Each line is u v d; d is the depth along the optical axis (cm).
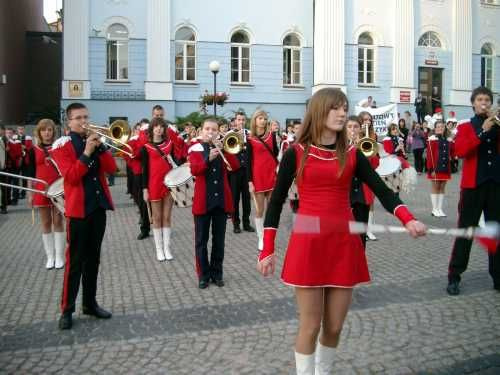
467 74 2875
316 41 2666
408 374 427
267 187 878
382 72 2744
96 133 536
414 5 2770
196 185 674
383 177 899
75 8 2403
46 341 509
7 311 600
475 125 608
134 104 2480
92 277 561
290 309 585
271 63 2650
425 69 2831
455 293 622
